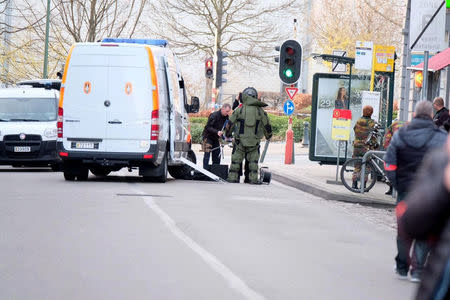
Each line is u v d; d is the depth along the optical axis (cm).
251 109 4275
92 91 3828
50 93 5250
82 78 3834
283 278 1644
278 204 3206
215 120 4525
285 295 1471
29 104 5150
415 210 555
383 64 4728
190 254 1867
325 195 3706
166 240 2062
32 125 4941
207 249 1955
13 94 5191
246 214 2747
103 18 9488
